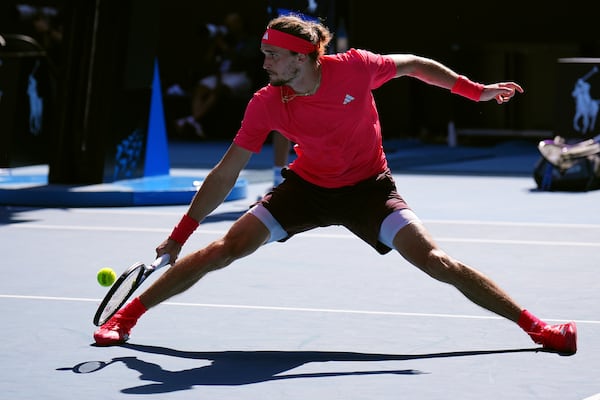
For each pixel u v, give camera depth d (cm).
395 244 991
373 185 1007
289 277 1368
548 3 3584
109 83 2188
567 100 2488
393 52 3741
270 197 1020
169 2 3903
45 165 2822
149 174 2419
